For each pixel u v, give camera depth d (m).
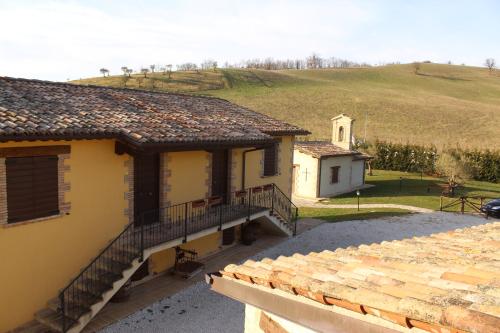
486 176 38.47
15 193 8.62
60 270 9.64
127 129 10.37
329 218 21.72
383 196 29.06
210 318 10.27
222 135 13.04
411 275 3.94
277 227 17.00
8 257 8.58
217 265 13.95
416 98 81.06
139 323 9.85
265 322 4.67
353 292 3.28
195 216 13.62
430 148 41.44
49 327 8.85
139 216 11.98
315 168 28.14
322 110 71.62
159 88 79.75
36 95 10.98
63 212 9.56
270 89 85.00
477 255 4.94
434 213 23.42
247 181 16.48
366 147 44.16
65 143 9.49
